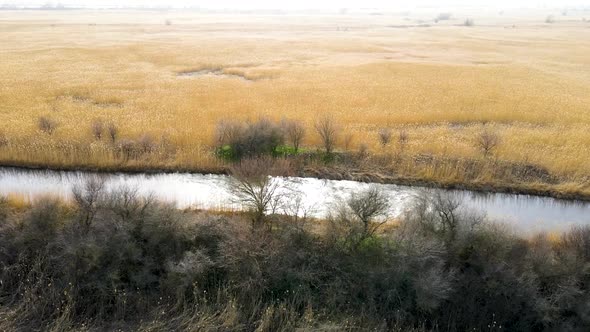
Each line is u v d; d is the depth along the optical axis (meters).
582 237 16.91
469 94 43.25
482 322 15.05
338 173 25.22
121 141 27.94
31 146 26.62
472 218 16.83
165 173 25.50
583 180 24.30
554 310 14.83
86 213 17.33
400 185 24.39
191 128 30.08
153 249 16.55
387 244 16.50
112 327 14.54
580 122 34.66
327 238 16.92
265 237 16.88
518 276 15.44
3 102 37.38
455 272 15.75
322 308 15.13
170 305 15.30
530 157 26.30
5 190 22.66
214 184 24.16
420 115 34.78
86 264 15.76
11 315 14.56
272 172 22.97
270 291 15.70
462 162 25.72
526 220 21.27
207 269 16.16
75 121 31.64
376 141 28.69
